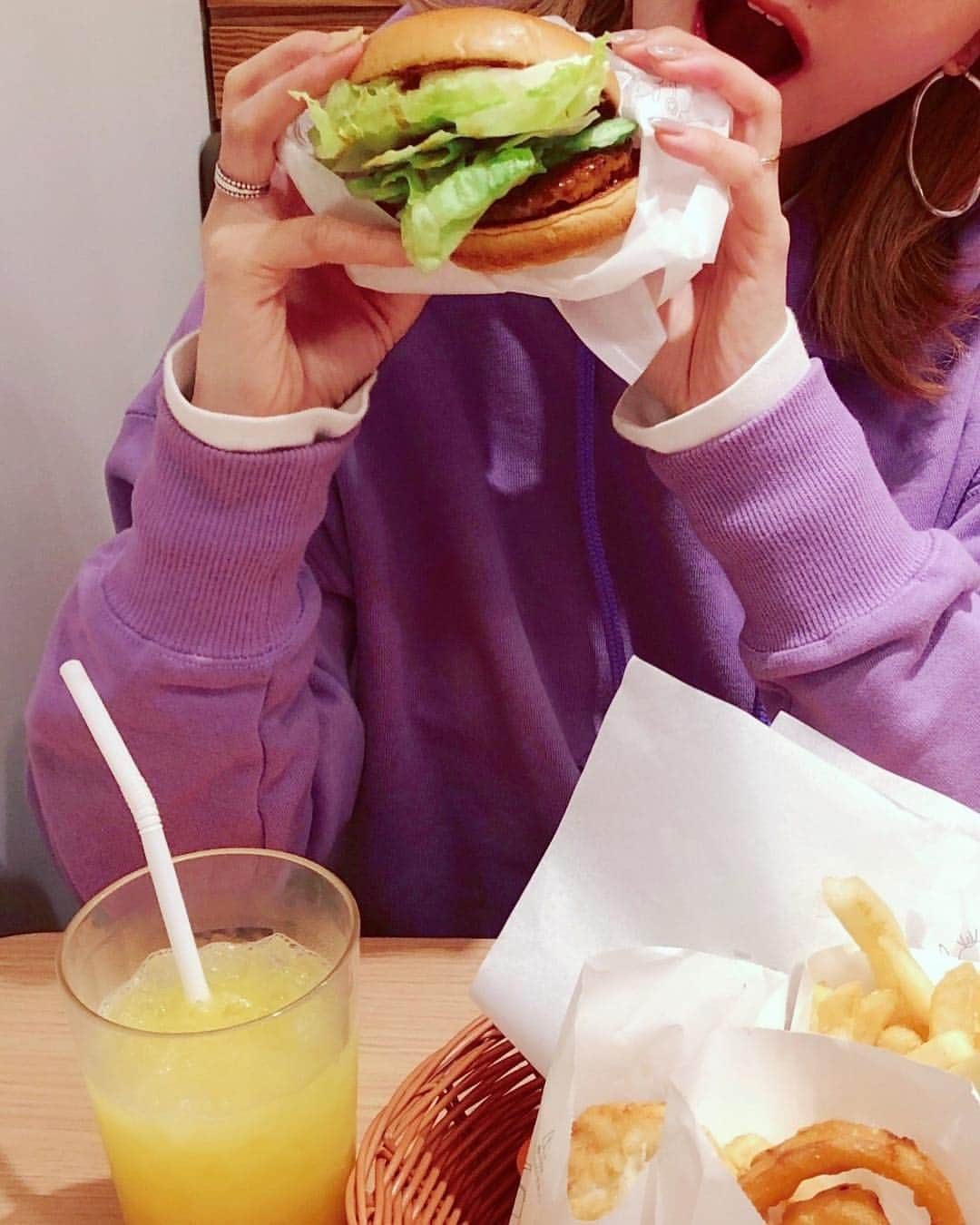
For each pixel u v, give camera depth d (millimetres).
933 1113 469
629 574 782
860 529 625
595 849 557
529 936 552
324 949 568
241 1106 512
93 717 549
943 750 640
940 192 711
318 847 733
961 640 646
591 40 551
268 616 630
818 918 539
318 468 609
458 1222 519
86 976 541
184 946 541
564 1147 476
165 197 1077
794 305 764
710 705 552
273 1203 529
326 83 547
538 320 757
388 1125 529
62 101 870
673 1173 453
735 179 566
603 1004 505
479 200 516
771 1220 474
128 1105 510
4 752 848
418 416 763
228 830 667
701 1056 490
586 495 764
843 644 626
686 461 625
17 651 849
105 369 946
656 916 547
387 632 761
